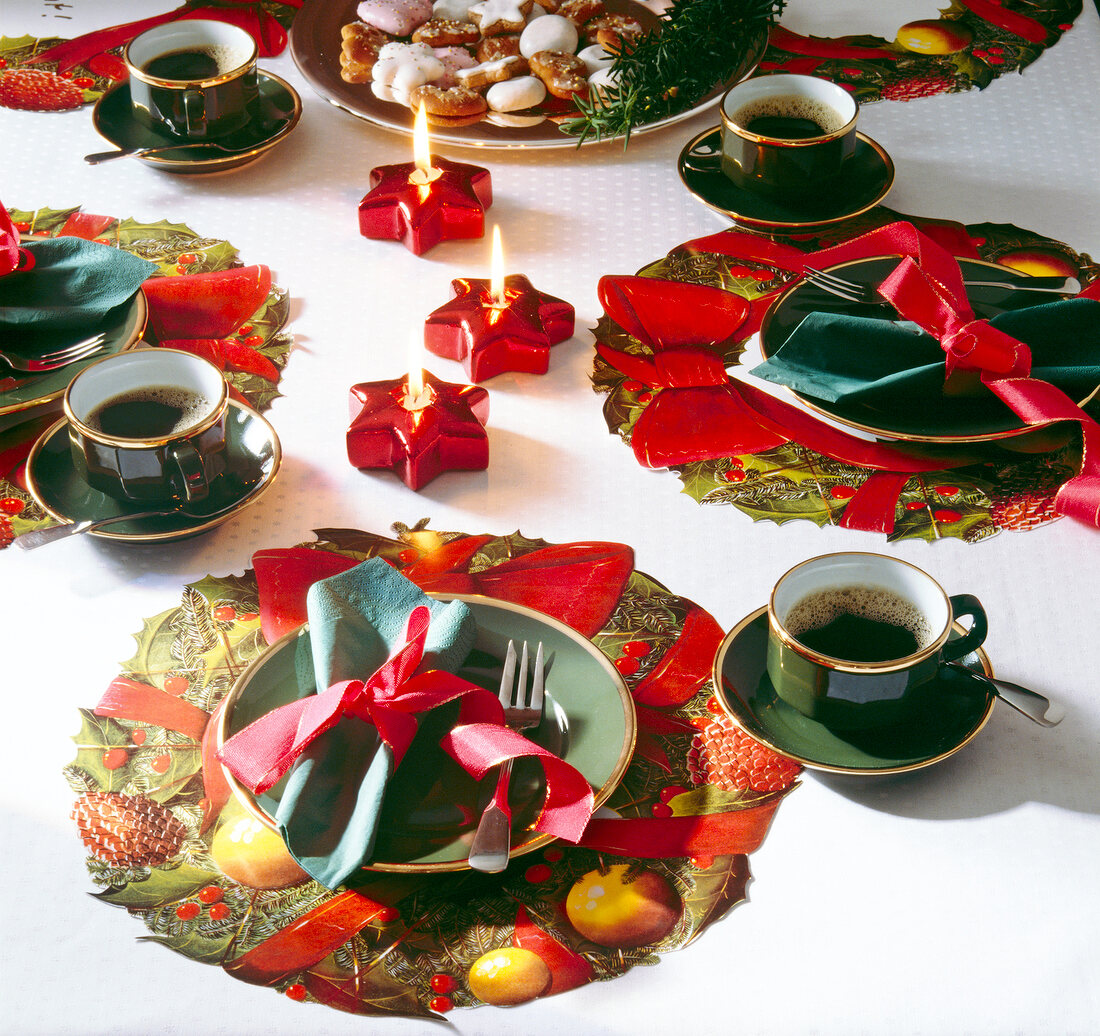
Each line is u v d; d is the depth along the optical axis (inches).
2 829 28.7
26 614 33.9
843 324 39.6
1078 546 36.6
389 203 47.6
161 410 36.1
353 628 30.2
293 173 52.0
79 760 30.3
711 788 29.9
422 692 28.2
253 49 50.9
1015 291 43.8
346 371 42.6
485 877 27.9
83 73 56.9
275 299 45.3
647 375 42.7
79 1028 25.3
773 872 28.2
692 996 25.9
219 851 28.4
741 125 48.9
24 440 39.5
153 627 33.7
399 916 27.1
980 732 31.3
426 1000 25.8
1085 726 31.4
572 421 41.0
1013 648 33.4
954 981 26.3
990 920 27.4
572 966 26.4
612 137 51.4
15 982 26.0
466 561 35.7
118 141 50.6
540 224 49.3
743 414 41.2
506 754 26.7
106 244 45.2
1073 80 57.2
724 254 47.7
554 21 54.1
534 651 31.2
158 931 26.9
